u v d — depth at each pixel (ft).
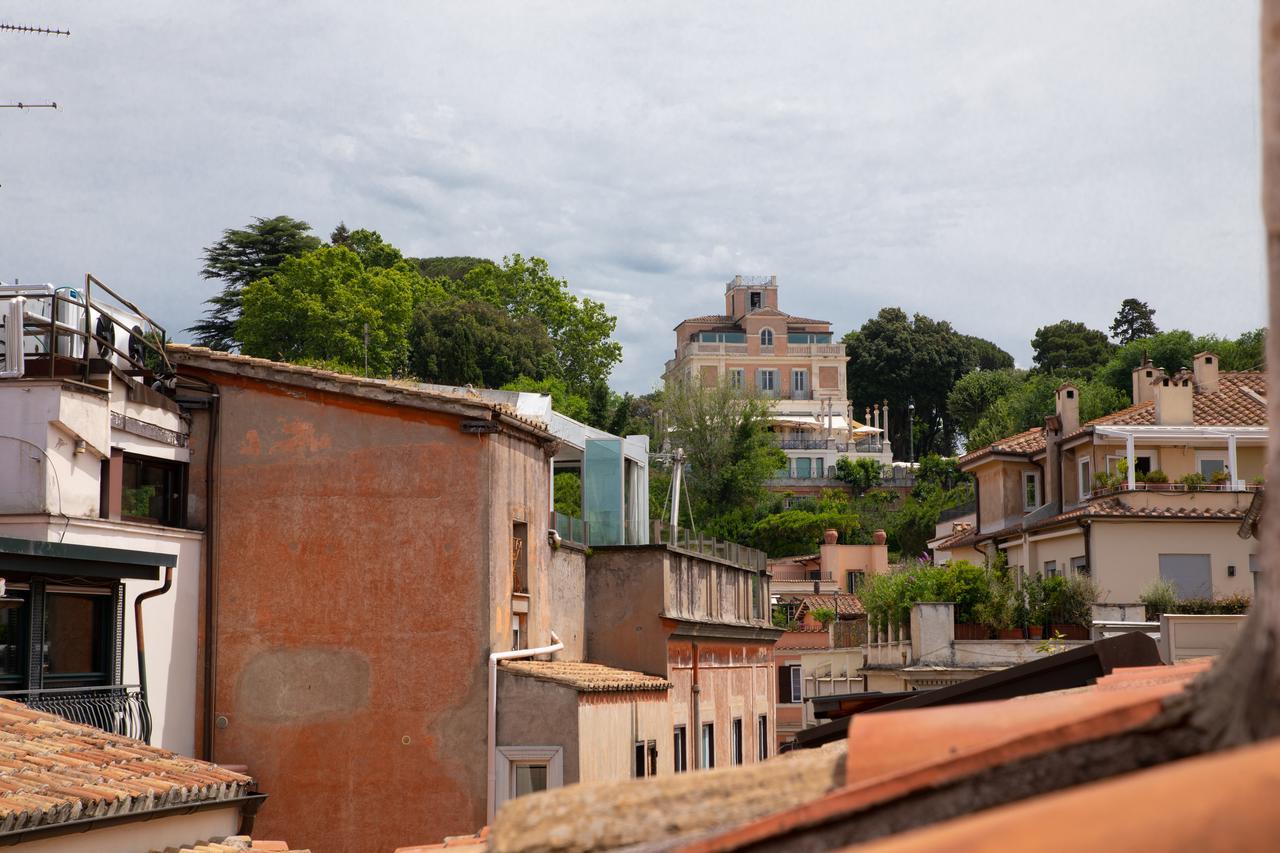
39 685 54.65
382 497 67.72
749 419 265.34
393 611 66.90
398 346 250.98
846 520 273.75
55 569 54.34
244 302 239.30
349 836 65.41
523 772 65.05
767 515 275.59
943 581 117.19
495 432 68.18
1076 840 4.48
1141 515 127.65
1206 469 139.23
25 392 58.90
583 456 93.56
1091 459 141.38
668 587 85.15
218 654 67.26
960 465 166.81
